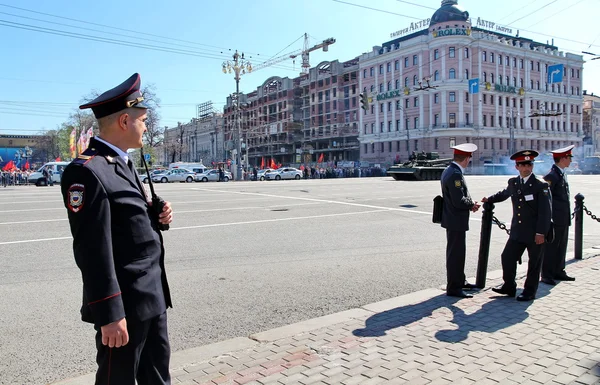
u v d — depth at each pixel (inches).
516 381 140.3
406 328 186.1
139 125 103.0
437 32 2440.9
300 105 3659.0
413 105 2603.3
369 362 154.2
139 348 95.9
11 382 146.2
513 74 2664.9
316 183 1275.8
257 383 139.2
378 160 2849.4
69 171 90.0
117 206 93.0
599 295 233.3
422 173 1498.5
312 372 146.6
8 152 2947.8
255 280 265.9
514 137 2655.0
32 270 281.3
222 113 4596.5
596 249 354.9
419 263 309.1
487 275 279.0
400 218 517.3
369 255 333.1
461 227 228.7
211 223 474.0
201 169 2116.1
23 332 187.3
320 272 284.7
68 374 152.6
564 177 266.7
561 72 1211.9
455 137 2434.8
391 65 2746.1
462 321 194.7
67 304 221.6
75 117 2687.0
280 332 182.2
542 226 218.2
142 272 95.5
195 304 223.5
